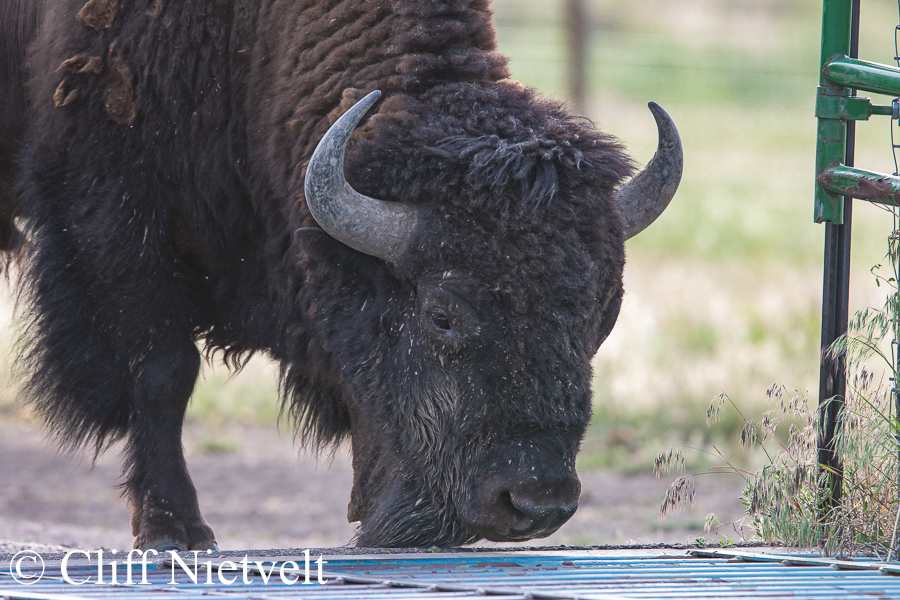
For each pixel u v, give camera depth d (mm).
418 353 14484
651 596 10945
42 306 18094
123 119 17641
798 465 14961
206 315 19344
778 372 41375
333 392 18562
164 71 17656
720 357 43469
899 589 11539
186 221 18469
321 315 15891
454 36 16031
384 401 14961
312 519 32250
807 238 72125
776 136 116625
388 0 16344
